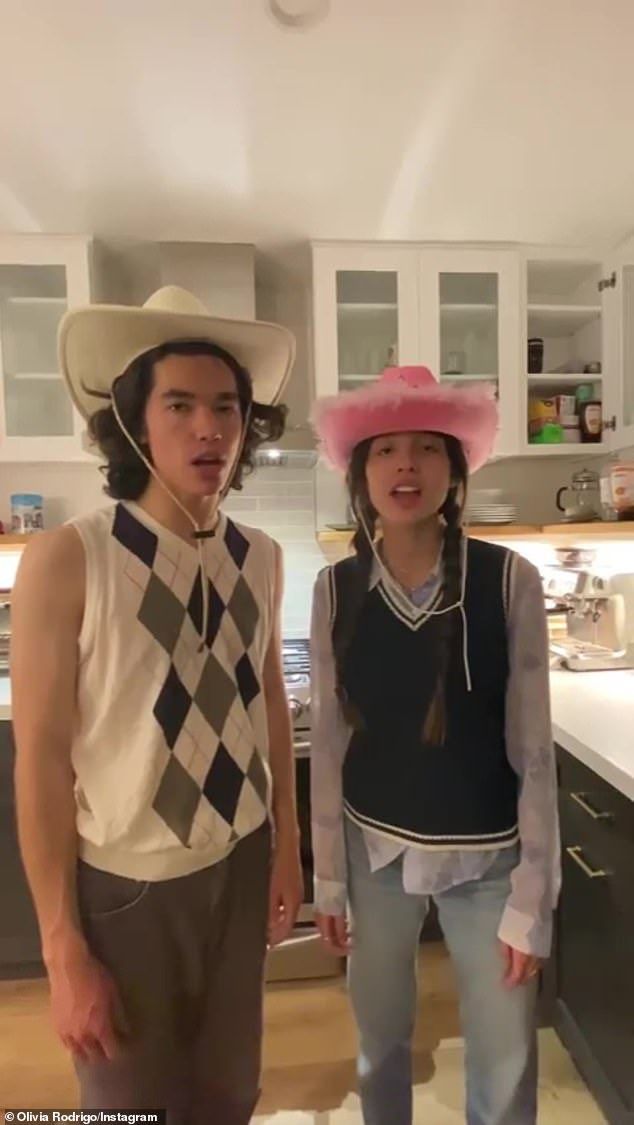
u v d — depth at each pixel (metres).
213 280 2.47
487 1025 1.26
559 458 2.88
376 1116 1.37
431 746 1.22
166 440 1.02
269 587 1.17
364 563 1.28
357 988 1.34
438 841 1.22
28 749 0.96
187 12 1.38
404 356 2.52
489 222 2.35
